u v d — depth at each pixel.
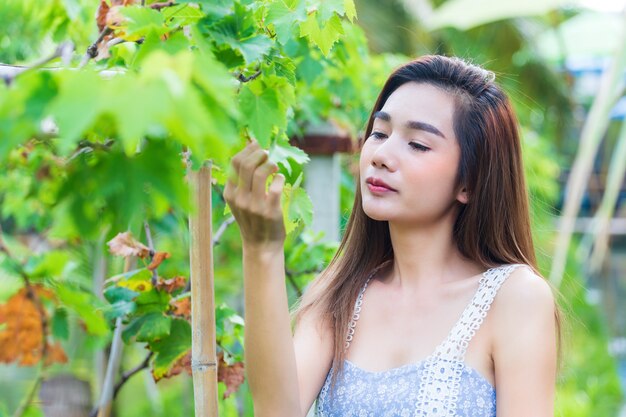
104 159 0.77
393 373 1.51
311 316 1.63
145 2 1.23
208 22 1.19
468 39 7.17
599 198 9.87
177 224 2.22
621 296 7.79
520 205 1.62
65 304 1.47
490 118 1.55
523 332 1.48
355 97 2.61
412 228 1.55
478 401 1.48
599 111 2.85
